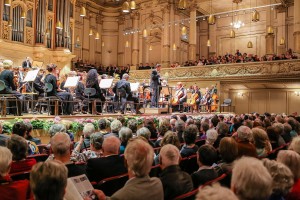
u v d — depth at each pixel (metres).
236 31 26.77
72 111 10.05
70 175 3.45
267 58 20.39
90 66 24.69
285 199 2.83
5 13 16.61
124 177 3.54
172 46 24.58
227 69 21.11
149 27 25.64
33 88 10.34
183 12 26.03
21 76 10.91
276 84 21.16
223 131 6.43
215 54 27.58
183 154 5.09
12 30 16.94
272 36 23.59
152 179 2.71
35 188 1.93
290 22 24.09
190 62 23.34
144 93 15.03
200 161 3.67
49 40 18.91
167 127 6.46
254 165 1.94
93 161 3.69
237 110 23.45
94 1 26.75
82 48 25.92
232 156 3.86
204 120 8.16
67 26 19.72
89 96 10.87
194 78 22.33
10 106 9.32
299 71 18.50
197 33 27.95
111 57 27.78
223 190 1.48
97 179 3.68
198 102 17.41
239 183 1.90
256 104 22.77
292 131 7.42
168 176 3.22
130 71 24.88
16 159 3.60
